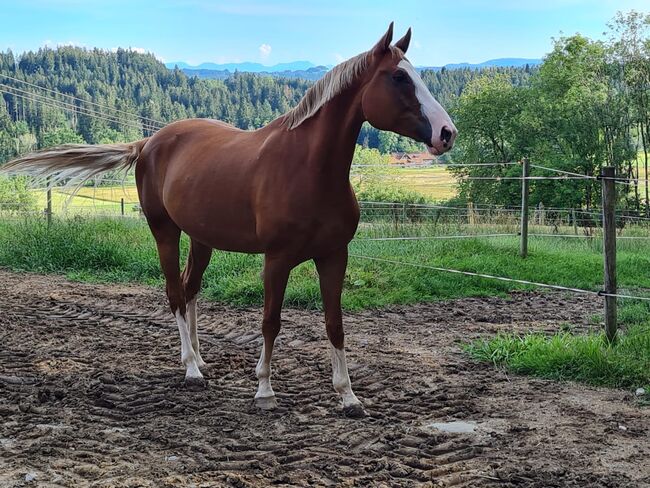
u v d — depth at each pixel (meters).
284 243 4.26
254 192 4.38
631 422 4.29
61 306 7.94
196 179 4.79
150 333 6.74
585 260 10.81
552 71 38.53
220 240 4.74
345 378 4.48
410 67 4.02
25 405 4.45
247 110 89.12
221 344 6.38
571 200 33.66
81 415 4.34
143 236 11.88
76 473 3.42
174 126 5.45
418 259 10.05
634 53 36.75
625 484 3.38
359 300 8.12
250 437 3.99
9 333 6.58
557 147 37.22
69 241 11.09
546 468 3.57
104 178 6.02
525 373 5.45
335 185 4.18
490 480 3.42
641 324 6.87
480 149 39.59
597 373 5.17
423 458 3.73
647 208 33.91
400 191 35.66
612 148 35.94
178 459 3.63
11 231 12.17
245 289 8.31
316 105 4.19
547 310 8.07
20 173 5.68
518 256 10.78
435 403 4.66
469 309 8.09
